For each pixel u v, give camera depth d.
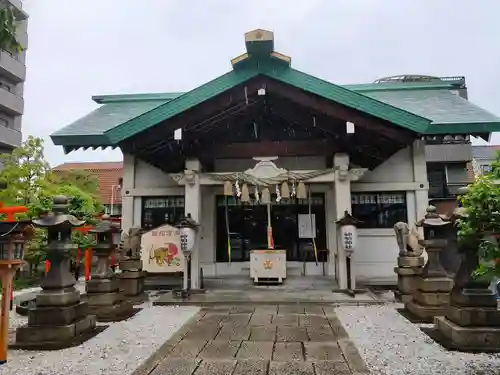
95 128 12.12
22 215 10.34
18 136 26.56
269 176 10.14
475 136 10.84
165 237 10.42
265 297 8.95
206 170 11.68
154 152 11.17
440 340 5.48
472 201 4.29
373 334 6.07
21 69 27.12
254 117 10.86
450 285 6.84
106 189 26.39
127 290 8.88
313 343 5.64
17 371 4.61
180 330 6.43
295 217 12.34
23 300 9.56
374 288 10.23
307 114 10.29
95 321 6.61
